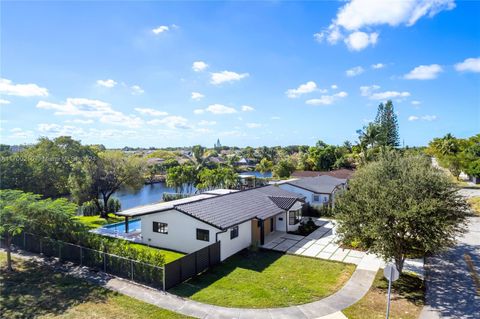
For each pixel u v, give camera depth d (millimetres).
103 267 17969
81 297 14469
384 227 14336
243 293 14930
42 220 19719
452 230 14289
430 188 14508
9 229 16875
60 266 18672
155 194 61625
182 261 16344
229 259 20031
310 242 23797
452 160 59875
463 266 18672
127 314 12875
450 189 14930
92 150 44906
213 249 18797
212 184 51125
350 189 17406
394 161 17656
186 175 54250
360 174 18375
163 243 22797
